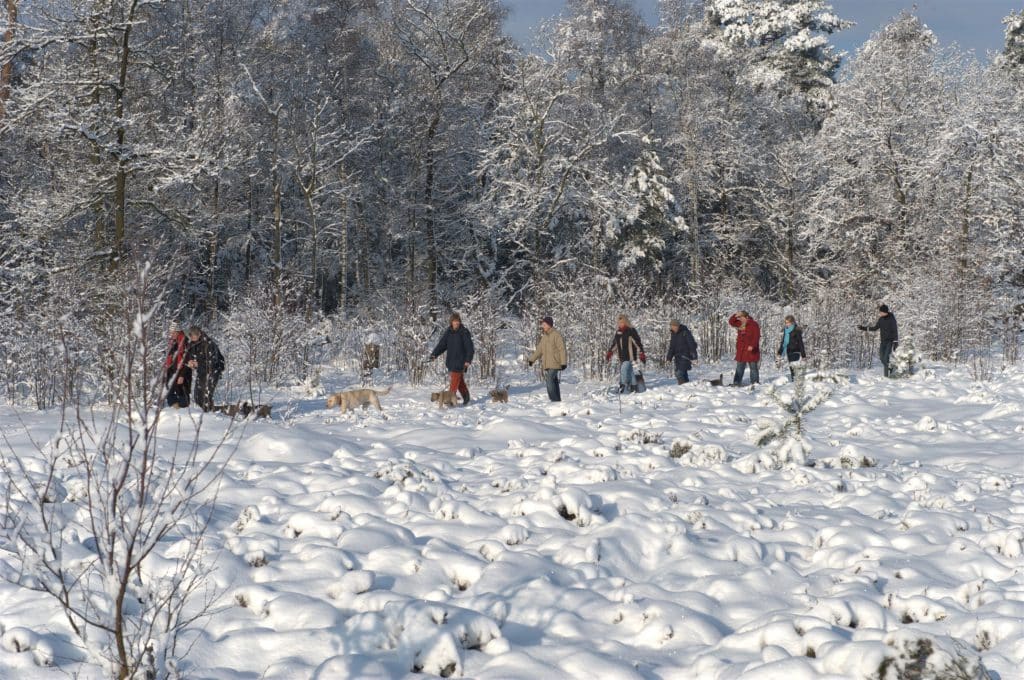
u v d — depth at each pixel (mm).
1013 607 3773
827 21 43156
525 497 5676
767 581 4359
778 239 35125
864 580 4281
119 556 3273
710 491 6203
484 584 4285
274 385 15195
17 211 19094
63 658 3502
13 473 5711
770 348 22828
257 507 5578
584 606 4055
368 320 24188
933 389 13672
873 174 32188
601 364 17359
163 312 11555
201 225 23328
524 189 28625
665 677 3404
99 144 18828
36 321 12805
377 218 30562
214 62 26078
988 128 28156
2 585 4090
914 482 6480
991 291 24469
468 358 12906
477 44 28188
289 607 3910
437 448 8461
